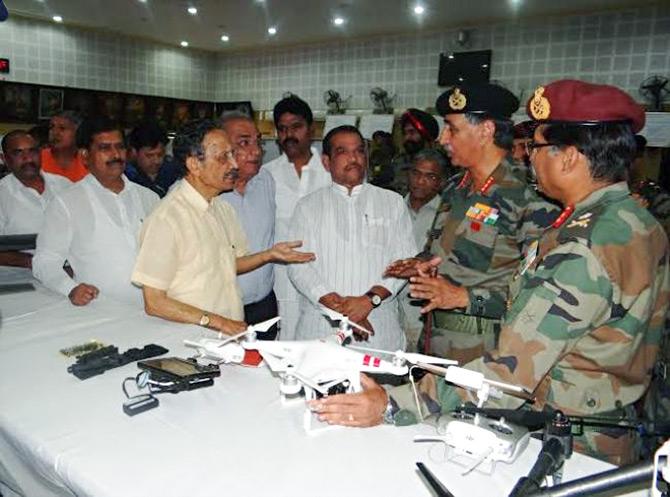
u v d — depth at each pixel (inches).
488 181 64.5
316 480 35.3
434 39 269.7
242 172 88.8
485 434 36.3
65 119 111.3
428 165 103.3
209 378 49.1
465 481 35.4
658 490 24.6
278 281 101.6
